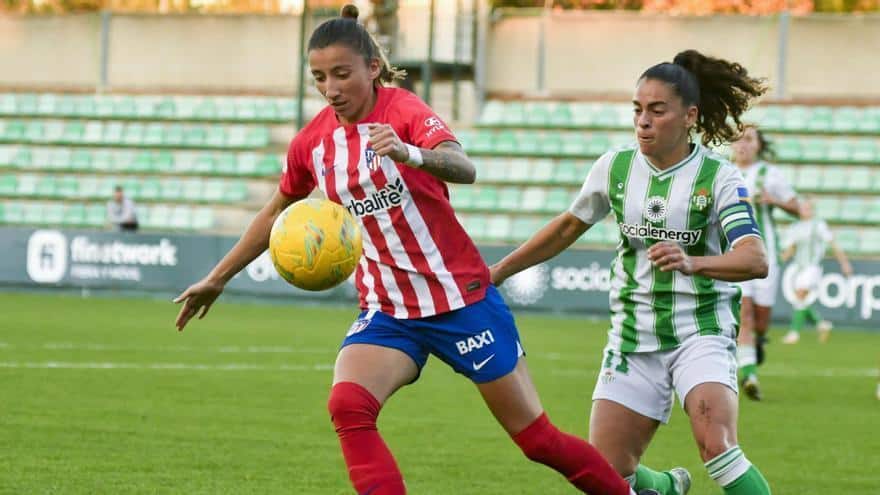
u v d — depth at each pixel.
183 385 36.38
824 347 58.00
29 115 98.44
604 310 71.12
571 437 16.36
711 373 17.23
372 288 16.20
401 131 15.70
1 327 54.38
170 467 23.36
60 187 93.62
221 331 55.97
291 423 29.47
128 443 25.95
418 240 15.89
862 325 68.19
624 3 112.31
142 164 94.12
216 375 39.12
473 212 86.12
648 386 17.81
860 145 86.44
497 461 25.08
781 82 90.50
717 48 91.81
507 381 16.06
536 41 94.12
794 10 111.62
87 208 92.25
